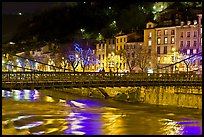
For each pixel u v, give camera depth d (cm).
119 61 13675
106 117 5978
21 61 14750
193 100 7575
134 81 7069
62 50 16150
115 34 16425
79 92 9719
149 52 12988
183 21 12488
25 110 6494
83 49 15700
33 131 4697
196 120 5828
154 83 7275
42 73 5969
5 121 5316
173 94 7925
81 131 4791
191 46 11888
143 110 7006
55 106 7225
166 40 12581
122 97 8856
